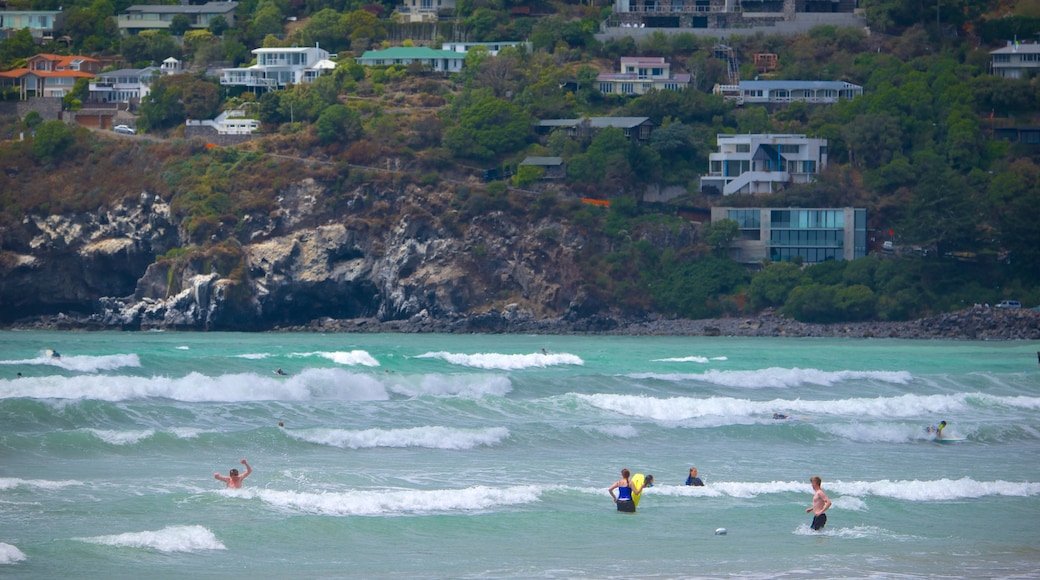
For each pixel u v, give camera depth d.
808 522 187.88
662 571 159.00
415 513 187.25
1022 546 175.88
